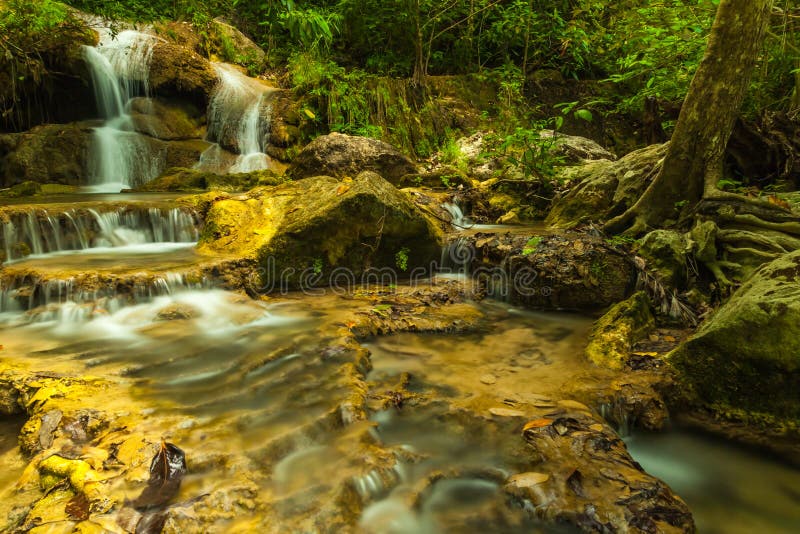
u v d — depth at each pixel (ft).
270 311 13.52
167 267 14.17
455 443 8.09
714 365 9.89
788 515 7.50
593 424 8.28
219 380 9.45
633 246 16.02
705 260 14.48
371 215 15.88
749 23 14.74
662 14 28.09
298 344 11.07
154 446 7.11
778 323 9.07
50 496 6.23
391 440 8.17
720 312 10.87
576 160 28.84
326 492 6.57
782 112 20.95
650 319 13.10
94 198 21.49
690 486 8.18
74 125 28.19
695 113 15.88
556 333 13.30
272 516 6.12
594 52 41.68
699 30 22.88
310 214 15.84
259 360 10.23
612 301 14.82
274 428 7.91
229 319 12.55
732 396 9.75
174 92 32.50
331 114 32.35
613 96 39.47
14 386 8.73
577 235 17.02
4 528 5.78
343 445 7.64
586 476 7.05
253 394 8.99
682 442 9.36
